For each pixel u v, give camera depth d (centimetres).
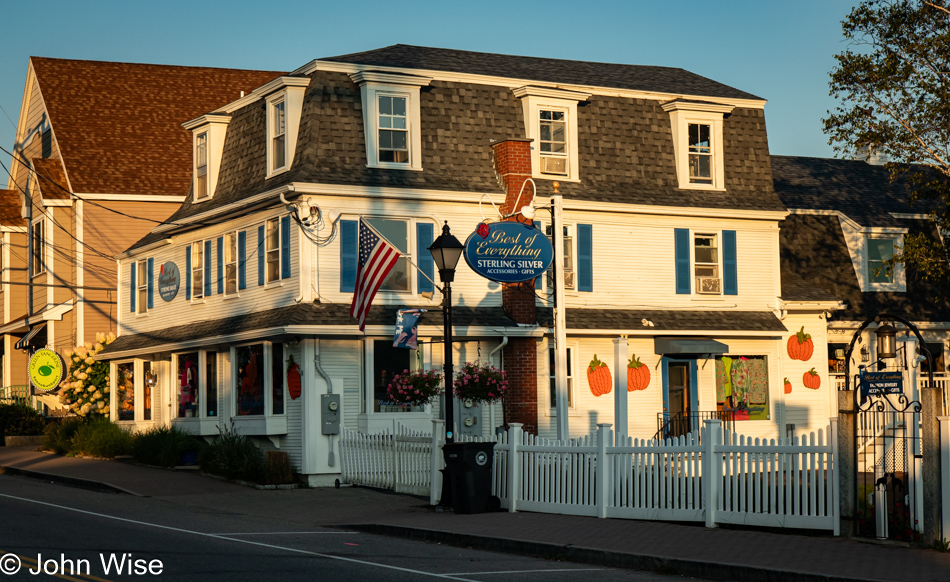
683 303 2833
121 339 3228
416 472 2108
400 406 2469
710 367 2852
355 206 2473
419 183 2528
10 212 3919
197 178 2930
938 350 3212
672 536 1472
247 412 2581
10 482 2339
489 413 2567
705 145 2934
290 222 2470
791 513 1476
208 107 3941
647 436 2755
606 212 2755
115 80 3891
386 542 1570
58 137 3591
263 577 1181
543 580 1220
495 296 2608
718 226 2895
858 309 3120
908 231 3312
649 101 2919
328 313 2392
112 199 3519
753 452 1524
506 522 1670
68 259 3519
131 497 2116
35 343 3634
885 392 1439
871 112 2833
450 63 2798
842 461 1428
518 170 2616
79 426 2998
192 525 1692
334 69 2550
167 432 2709
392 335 2436
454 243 1845
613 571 1313
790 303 2911
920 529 1366
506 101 2734
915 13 2761
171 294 3002
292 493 2209
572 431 2672
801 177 3566
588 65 3170
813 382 2944
